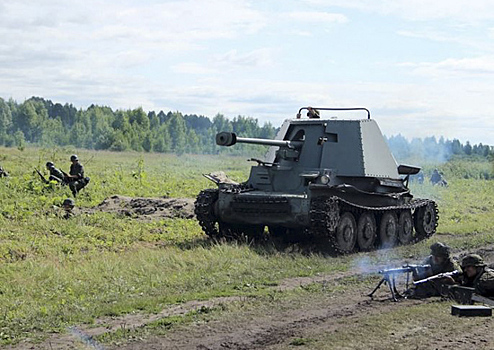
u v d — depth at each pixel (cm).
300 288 1205
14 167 3222
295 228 1761
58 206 2119
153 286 1210
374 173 1819
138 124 8862
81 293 1146
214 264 1402
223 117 12581
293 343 835
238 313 1006
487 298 1006
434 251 1119
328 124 1834
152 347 834
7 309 1019
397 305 1052
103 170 3553
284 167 1798
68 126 14762
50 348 832
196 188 2942
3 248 1501
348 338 851
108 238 1736
